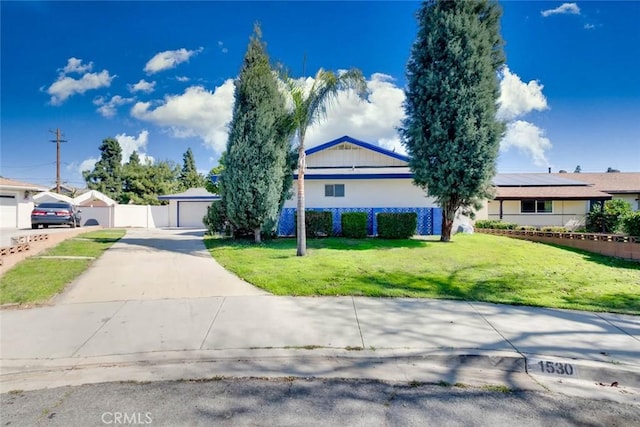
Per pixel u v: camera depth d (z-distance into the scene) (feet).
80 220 73.26
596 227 55.42
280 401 9.77
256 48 38.17
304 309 17.20
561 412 9.32
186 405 9.57
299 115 32.09
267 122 36.99
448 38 36.68
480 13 38.01
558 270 26.35
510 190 68.80
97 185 133.69
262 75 37.11
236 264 26.66
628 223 36.22
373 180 50.26
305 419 8.90
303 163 31.68
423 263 27.66
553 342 13.28
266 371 11.58
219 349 12.92
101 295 19.48
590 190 67.41
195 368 11.75
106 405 9.58
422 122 37.91
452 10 37.04
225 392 10.28
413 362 12.15
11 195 64.80
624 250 33.45
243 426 8.61
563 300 18.79
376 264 26.78
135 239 44.39
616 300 18.84
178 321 15.64
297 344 13.25
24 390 10.44
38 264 26.35
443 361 12.16
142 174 122.01
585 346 12.94
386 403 9.70
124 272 24.72
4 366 11.75
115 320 15.78
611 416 9.16
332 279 22.18
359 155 53.01
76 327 14.94
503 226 53.83
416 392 10.32
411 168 39.50
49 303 18.10
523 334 14.06
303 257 29.40
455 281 22.48
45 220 54.60
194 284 21.70
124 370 11.63
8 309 17.16
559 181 73.92
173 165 163.53
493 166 36.78
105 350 12.85
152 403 9.68
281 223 46.68
